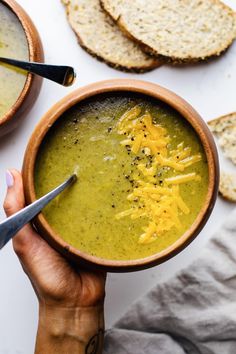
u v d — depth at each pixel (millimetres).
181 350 504
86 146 424
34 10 505
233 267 495
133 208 421
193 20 493
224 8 493
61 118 423
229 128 495
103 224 421
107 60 497
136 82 418
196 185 420
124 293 510
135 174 422
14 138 509
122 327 510
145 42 488
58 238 408
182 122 421
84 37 498
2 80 476
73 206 422
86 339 462
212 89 500
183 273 502
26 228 441
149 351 506
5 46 474
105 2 488
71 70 415
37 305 519
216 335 499
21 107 465
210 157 410
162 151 422
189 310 502
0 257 517
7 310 520
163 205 419
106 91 416
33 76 459
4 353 521
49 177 422
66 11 500
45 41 504
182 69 501
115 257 419
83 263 413
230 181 498
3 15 474
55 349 461
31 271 449
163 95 413
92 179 423
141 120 423
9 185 431
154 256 408
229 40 493
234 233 496
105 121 424
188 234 409
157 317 504
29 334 519
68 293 453
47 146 422
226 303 498
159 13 493
